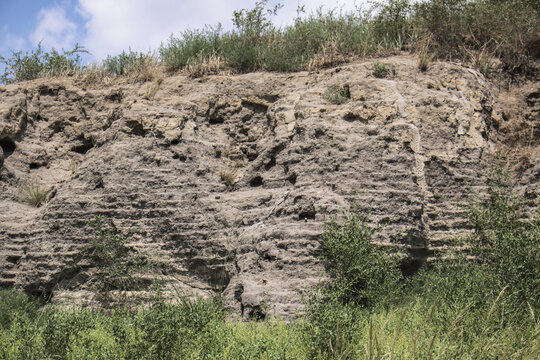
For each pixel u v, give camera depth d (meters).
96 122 13.48
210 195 10.70
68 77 14.63
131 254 10.12
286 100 11.88
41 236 10.56
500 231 8.55
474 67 12.63
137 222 10.42
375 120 10.80
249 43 14.07
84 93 13.86
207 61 13.95
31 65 14.95
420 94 11.35
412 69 12.09
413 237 9.50
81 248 10.23
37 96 13.80
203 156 11.54
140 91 13.33
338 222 9.12
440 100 11.28
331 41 13.45
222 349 6.34
